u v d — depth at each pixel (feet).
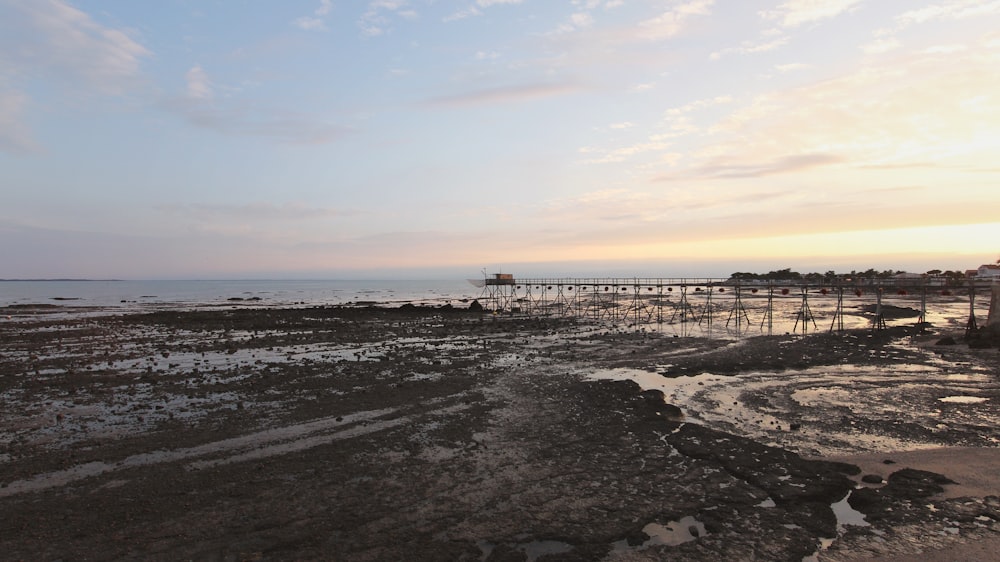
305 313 216.54
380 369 87.15
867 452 46.65
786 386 73.26
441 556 30.12
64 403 65.67
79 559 29.73
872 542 31.12
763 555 29.94
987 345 102.32
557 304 268.21
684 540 31.71
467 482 40.45
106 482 40.88
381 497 37.88
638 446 48.14
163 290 577.43
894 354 97.09
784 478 40.27
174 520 34.47
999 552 29.68
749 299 305.32
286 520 34.45
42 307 266.36
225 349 112.47
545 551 30.68
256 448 48.65
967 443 49.14
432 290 570.05
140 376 81.82
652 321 174.70
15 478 41.78
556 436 51.49
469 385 74.38
